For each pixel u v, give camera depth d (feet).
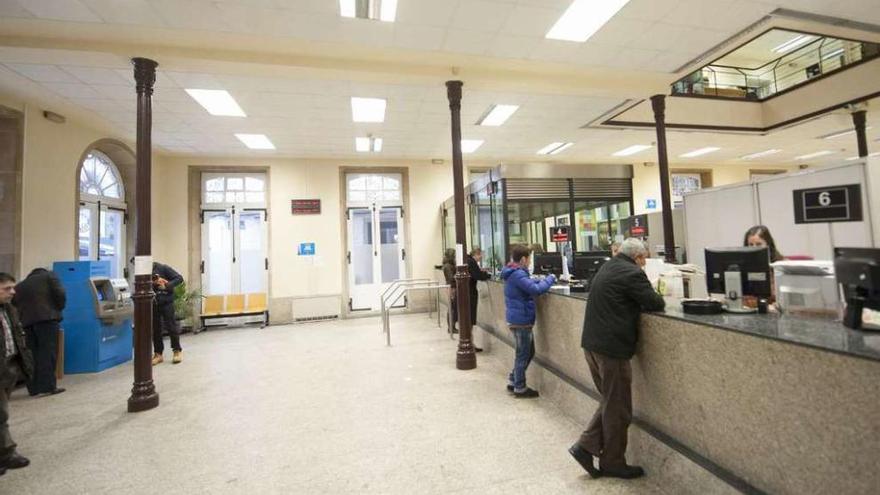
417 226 29.32
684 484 6.40
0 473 8.18
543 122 22.41
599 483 7.19
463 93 17.93
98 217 21.06
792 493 4.81
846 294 5.27
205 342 21.29
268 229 26.99
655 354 7.11
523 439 8.99
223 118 19.62
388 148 26.03
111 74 14.70
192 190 26.03
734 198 13.60
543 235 22.50
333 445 9.06
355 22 12.10
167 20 11.60
